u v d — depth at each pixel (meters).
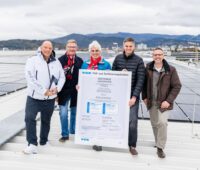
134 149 4.92
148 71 4.90
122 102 4.92
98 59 5.10
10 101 8.50
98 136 5.00
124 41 4.88
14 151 4.98
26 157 4.71
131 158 4.86
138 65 4.88
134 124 4.88
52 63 4.82
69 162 4.64
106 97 4.94
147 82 4.91
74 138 5.54
